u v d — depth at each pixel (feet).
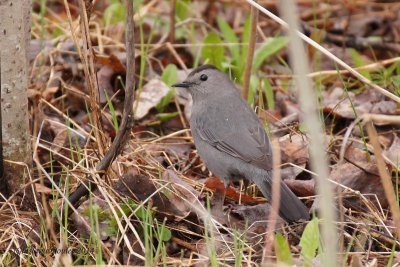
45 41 47.34
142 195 32.60
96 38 48.88
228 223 33.58
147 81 46.42
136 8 48.03
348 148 37.52
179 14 54.24
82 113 43.39
